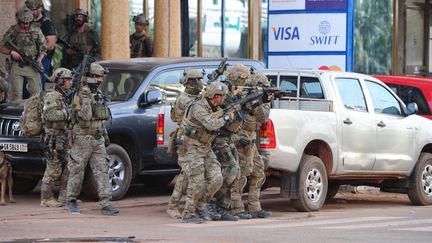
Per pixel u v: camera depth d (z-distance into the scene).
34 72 42.97
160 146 36.81
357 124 37.22
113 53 47.44
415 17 77.31
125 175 37.25
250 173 32.94
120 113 37.34
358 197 43.72
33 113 34.47
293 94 37.47
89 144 33.28
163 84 38.94
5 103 38.25
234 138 32.31
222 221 32.38
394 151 38.91
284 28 47.12
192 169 31.20
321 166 35.75
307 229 30.05
